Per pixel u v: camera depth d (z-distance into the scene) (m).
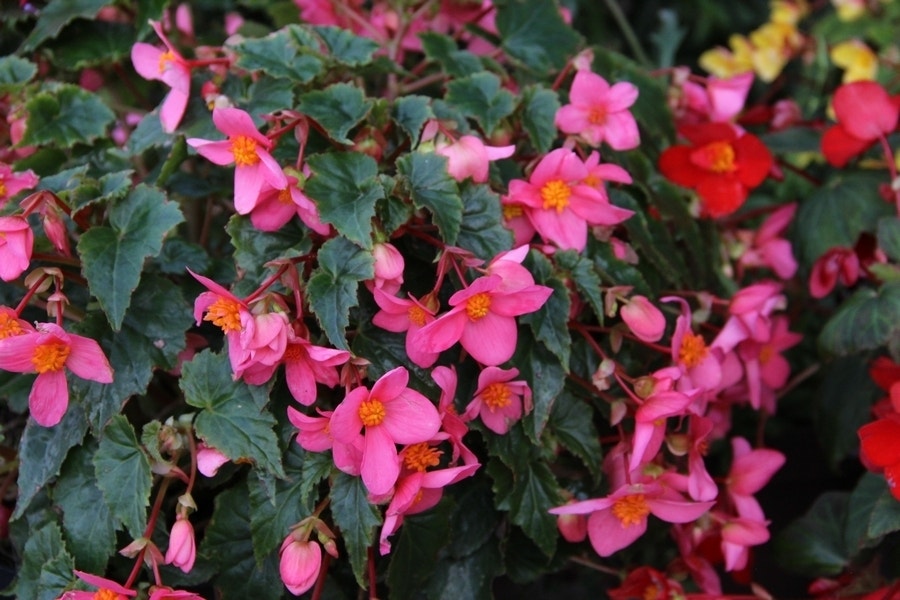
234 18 0.89
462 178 0.67
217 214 0.81
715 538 0.76
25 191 0.68
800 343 0.95
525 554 0.72
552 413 0.69
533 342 0.67
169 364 0.66
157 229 0.66
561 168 0.67
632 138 0.71
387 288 0.64
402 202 0.66
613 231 0.74
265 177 0.64
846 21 1.10
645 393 0.68
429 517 0.67
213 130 0.70
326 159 0.66
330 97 0.69
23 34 0.82
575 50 0.80
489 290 0.63
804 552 0.78
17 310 0.63
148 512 0.67
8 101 0.76
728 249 0.84
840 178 0.85
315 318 0.66
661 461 0.71
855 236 0.83
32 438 0.66
